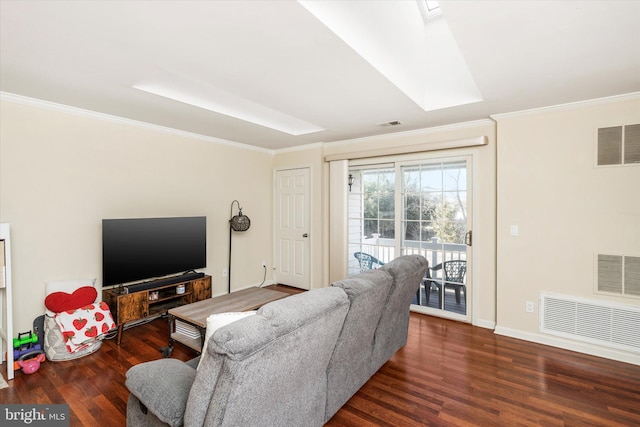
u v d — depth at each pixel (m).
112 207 3.29
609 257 2.71
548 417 1.94
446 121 3.44
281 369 1.27
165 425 1.36
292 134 4.12
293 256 5.02
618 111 2.65
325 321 1.43
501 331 3.21
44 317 2.79
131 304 3.01
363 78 2.29
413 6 2.10
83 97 2.69
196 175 4.09
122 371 2.47
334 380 1.86
